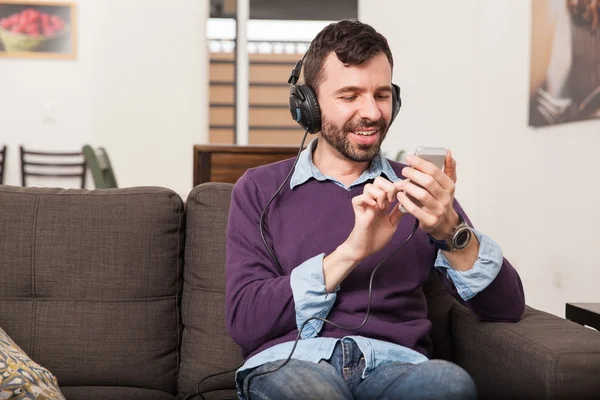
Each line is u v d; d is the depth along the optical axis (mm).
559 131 3703
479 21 5359
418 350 1281
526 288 4156
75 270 1545
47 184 5918
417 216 1153
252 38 6254
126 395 1454
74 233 1557
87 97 5895
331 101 1271
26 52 5801
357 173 1381
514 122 4469
